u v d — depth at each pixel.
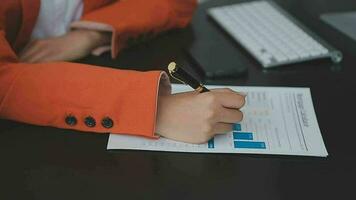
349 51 0.85
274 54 0.81
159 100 0.61
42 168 0.55
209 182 0.52
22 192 0.51
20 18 0.79
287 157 0.56
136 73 0.62
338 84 0.74
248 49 0.83
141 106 0.60
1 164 0.56
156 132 0.60
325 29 0.94
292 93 0.71
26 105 0.63
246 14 0.98
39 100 0.62
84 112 0.61
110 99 0.61
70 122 0.62
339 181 0.52
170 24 0.93
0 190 0.52
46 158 0.57
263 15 0.97
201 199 0.50
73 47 0.83
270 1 1.07
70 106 0.62
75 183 0.53
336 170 0.54
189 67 0.79
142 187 0.52
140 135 0.60
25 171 0.55
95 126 0.62
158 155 0.57
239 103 0.60
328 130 0.62
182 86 0.70
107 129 0.61
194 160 0.56
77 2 0.91
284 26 0.92
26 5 0.78
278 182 0.52
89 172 0.54
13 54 0.69
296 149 0.58
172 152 0.58
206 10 1.06
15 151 0.58
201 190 0.51
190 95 0.61
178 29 0.96
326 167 0.55
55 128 0.63
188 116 0.59
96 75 0.63
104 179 0.53
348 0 1.12
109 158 0.57
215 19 0.98
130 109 0.60
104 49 0.85
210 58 0.80
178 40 0.90
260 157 0.56
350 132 0.61
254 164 0.55
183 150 0.58
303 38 0.86
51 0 0.85
